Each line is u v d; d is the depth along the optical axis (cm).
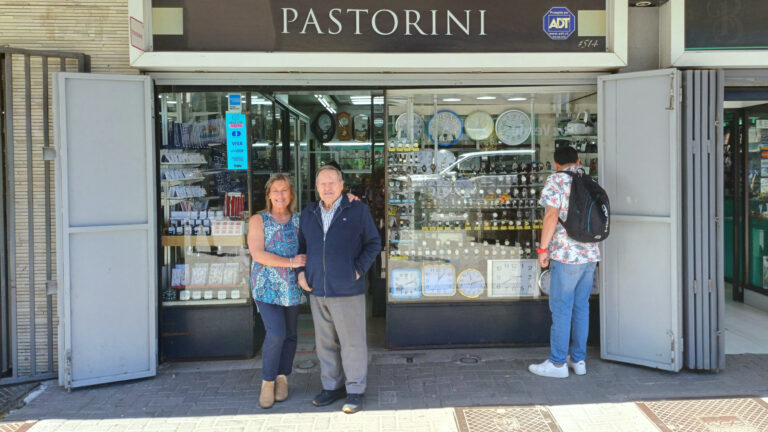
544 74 425
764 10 398
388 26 403
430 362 418
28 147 388
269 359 339
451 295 455
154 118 414
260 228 343
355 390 336
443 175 461
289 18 398
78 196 368
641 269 394
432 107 459
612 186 405
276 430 311
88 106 369
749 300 586
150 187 391
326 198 326
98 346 378
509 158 466
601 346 415
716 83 380
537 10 408
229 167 432
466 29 405
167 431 312
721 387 364
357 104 629
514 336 449
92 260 374
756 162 573
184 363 427
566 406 338
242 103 429
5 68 381
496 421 318
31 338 391
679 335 385
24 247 400
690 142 381
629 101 394
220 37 397
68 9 398
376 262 555
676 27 396
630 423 314
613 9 403
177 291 432
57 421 327
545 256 381
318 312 338
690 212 382
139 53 384
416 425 315
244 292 434
